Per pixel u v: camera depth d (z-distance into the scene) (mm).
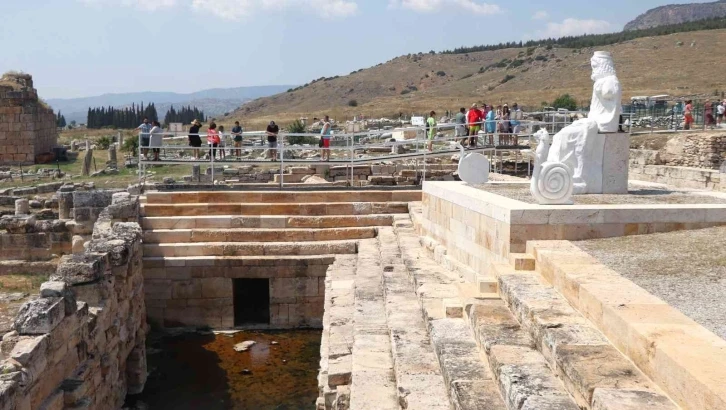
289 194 17938
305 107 133125
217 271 16141
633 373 5004
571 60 110938
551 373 5641
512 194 12219
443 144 32406
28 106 41219
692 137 28203
